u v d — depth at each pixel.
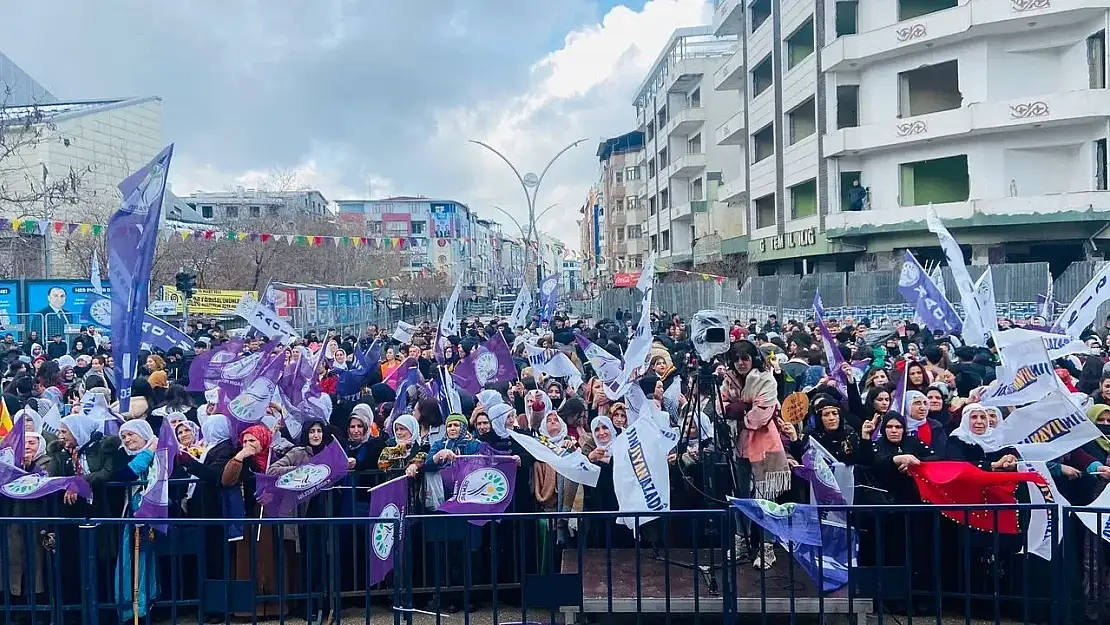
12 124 28.98
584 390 9.09
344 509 6.59
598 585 5.96
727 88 44.22
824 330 9.00
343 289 35.00
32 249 28.58
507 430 6.88
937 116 27.83
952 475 5.72
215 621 6.41
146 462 6.09
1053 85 27.06
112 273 6.80
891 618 6.18
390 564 5.72
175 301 27.91
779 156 35.62
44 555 6.21
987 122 26.70
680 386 7.73
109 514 6.17
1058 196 25.47
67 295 22.81
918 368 7.05
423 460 6.45
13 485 5.77
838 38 30.09
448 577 6.42
